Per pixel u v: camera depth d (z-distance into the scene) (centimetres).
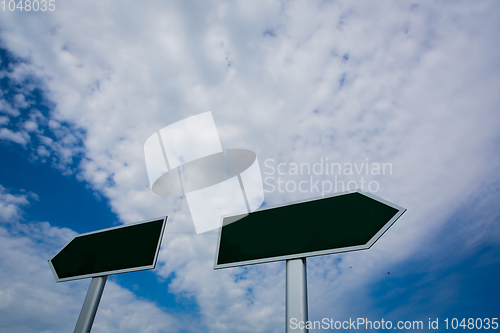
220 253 339
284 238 316
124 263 384
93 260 410
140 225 423
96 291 375
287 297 269
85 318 352
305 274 284
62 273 416
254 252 320
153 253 374
